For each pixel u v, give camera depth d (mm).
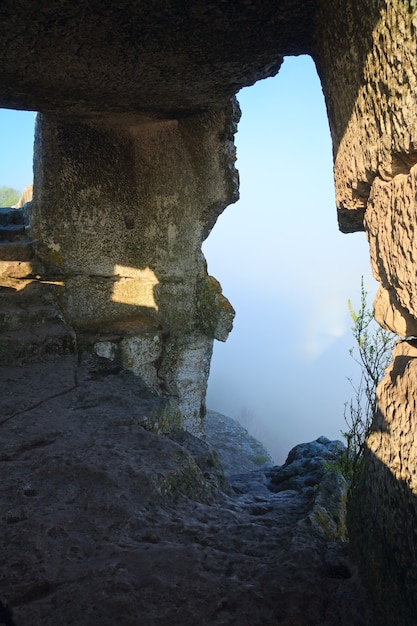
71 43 2791
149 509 2301
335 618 1687
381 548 1701
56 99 3857
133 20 2520
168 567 1896
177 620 1663
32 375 3865
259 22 2502
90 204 4930
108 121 4691
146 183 5027
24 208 5973
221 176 4559
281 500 2752
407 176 1524
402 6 1448
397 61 1512
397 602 1558
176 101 3982
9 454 2723
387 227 1685
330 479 2623
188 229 4926
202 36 2695
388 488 1682
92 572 1861
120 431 3006
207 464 3137
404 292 1604
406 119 1482
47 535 2078
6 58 2986
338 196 2279
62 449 2754
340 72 2076
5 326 4238
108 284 5090
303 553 1944
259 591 1778
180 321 5156
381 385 1878
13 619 1657
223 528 2189
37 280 4770
